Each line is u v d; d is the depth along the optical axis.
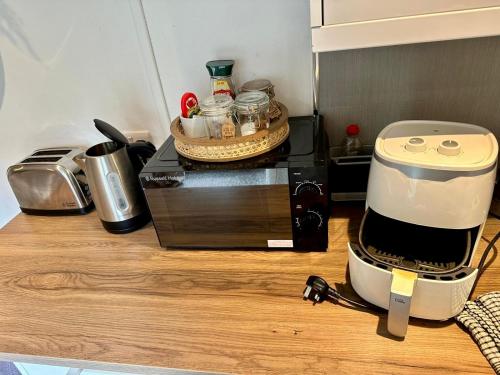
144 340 0.71
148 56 1.02
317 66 0.94
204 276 0.85
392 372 0.61
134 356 0.68
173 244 0.93
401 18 0.57
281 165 0.77
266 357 0.65
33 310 0.82
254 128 0.84
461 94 0.91
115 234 1.03
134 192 1.01
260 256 0.88
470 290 0.64
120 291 0.84
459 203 0.63
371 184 0.73
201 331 0.72
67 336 0.74
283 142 0.87
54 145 1.23
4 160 1.29
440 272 0.62
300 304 0.74
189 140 0.83
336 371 0.62
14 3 1.00
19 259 0.98
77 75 1.09
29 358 0.72
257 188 0.80
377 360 0.63
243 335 0.70
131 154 1.00
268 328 0.71
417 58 0.89
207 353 0.67
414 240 0.76
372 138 1.02
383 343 0.65
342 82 0.95
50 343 0.73
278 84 1.00
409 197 0.66
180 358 0.67
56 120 1.18
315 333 0.68
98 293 0.84
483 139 0.70
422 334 0.66
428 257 0.72
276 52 0.96
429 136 0.73
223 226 0.87
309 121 0.99
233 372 0.63
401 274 0.62
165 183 0.83
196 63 1.01
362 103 0.97
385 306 0.68
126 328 0.74
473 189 0.62
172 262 0.90
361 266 0.67
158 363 0.67
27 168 1.09
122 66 1.05
